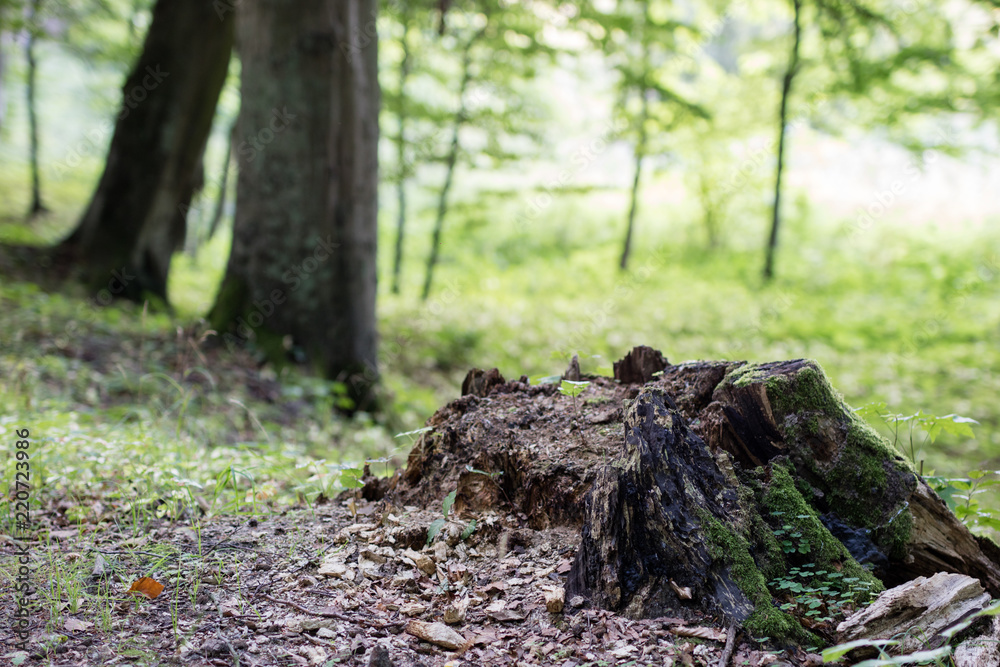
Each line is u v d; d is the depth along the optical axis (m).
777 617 2.36
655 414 2.77
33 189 19.56
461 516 3.20
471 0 14.57
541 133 17.61
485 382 3.89
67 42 17.80
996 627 2.19
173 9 11.48
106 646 2.36
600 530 2.64
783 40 17.45
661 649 2.31
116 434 4.70
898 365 12.23
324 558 3.02
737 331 13.75
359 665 2.30
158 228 11.89
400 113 15.52
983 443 9.23
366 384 8.66
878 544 2.80
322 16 8.53
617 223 23.23
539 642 2.40
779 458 2.88
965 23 14.59
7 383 5.91
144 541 3.21
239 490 3.93
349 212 8.91
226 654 2.33
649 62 17.20
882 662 1.92
